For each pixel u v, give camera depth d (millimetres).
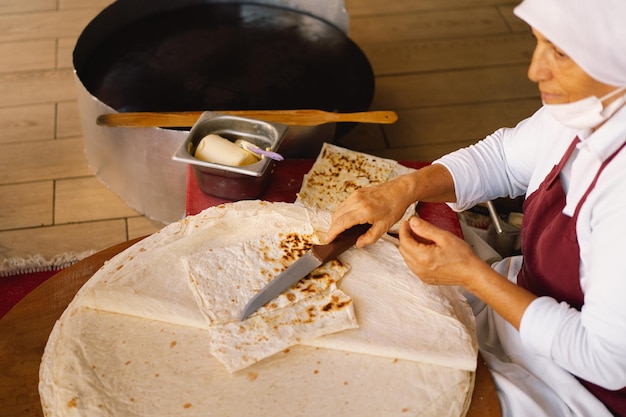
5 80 2875
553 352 1138
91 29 2420
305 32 2656
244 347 1217
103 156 2363
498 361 1324
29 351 1316
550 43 1019
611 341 1072
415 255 1228
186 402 1156
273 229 1475
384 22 3377
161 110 2230
